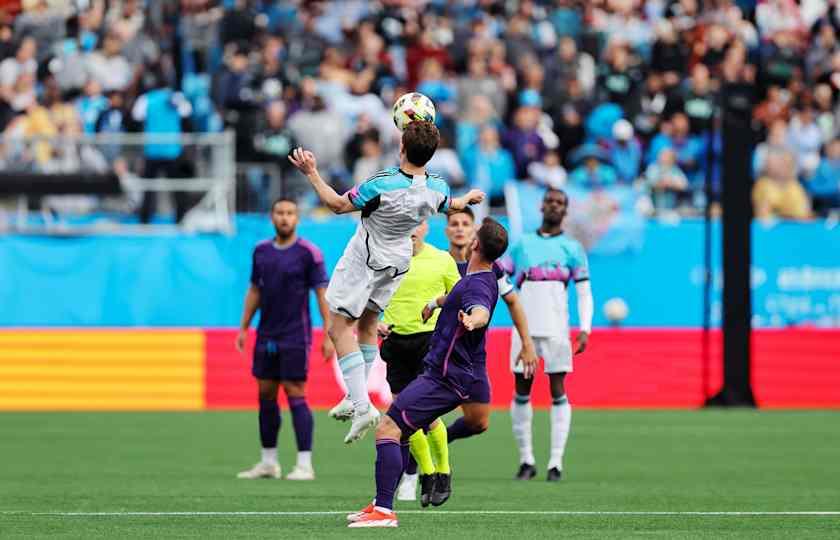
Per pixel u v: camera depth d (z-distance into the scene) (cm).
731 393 7019
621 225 7388
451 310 2805
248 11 8325
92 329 6938
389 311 3438
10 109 7900
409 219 2770
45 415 6475
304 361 4000
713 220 7494
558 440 3997
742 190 6812
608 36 8719
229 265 7262
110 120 7506
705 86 8025
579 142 7906
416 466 3481
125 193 7275
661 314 7388
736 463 4512
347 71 8225
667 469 4319
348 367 2838
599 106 7981
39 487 3672
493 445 5138
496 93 7988
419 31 8444
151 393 6894
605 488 3738
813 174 8138
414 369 3447
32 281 7231
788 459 4650
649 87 8219
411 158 2762
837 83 8575
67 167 7212
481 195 2861
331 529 2708
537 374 7044
